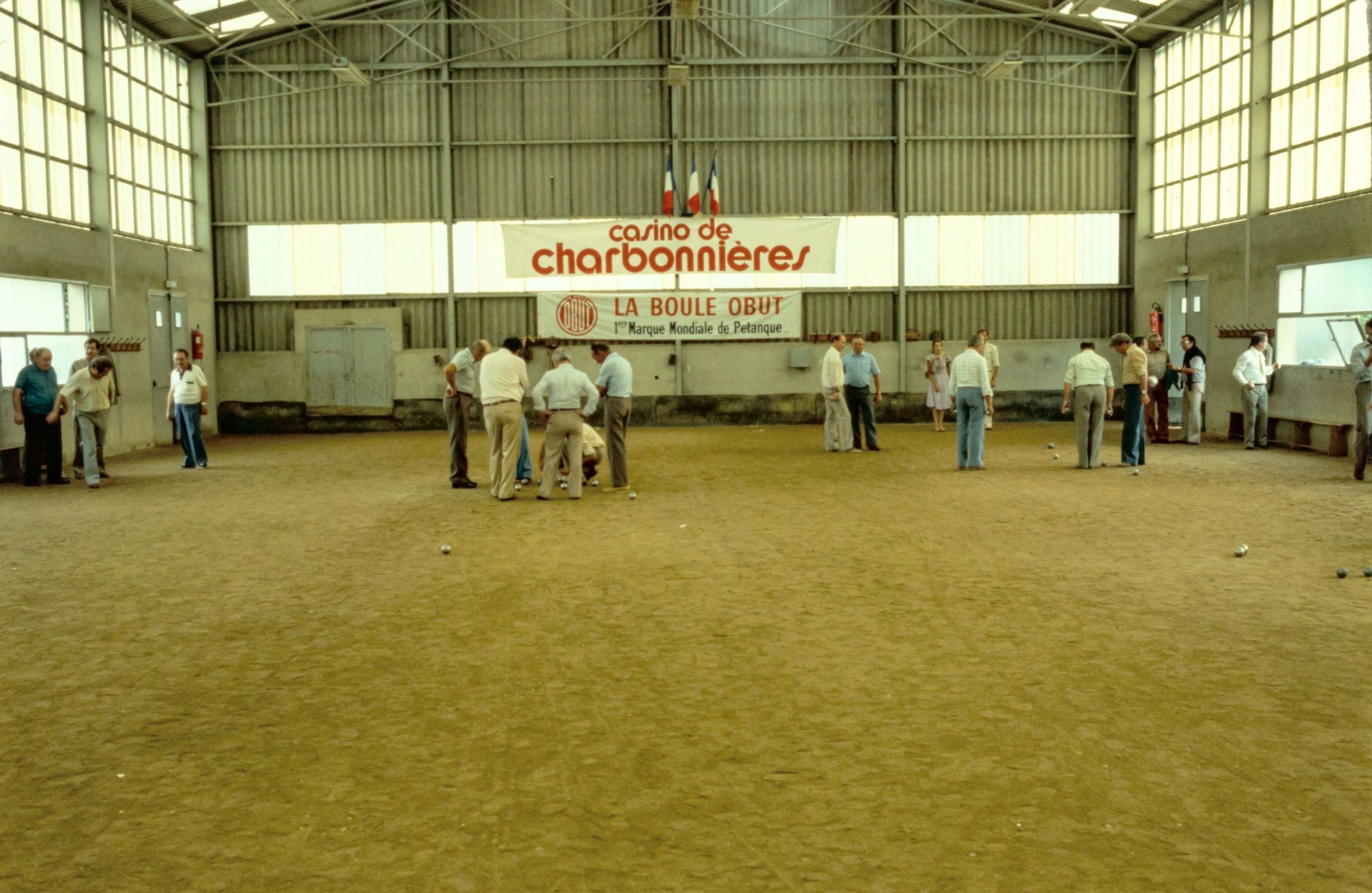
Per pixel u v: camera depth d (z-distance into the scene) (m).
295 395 23.78
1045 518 10.30
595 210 23.55
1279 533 9.33
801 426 23.86
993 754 4.39
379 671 5.66
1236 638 6.04
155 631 6.51
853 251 23.83
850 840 3.65
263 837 3.73
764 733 4.67
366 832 3.76
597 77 23.25
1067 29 23.16
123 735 4.74
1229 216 20.23
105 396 14.04
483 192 23.52
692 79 23.33
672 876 3.42
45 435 14.22
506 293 23.62
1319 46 17.45
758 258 23.34
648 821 3.82
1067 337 24.03
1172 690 5.15
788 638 6.19
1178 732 4.60
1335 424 15.73
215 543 9.54
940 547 8.90
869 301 23.94
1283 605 6.79
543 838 3.70
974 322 23.95
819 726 4.75
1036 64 23.44
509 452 12.07
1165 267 22.36
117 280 19.03
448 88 23.22
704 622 6.58
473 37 23.17
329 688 5.38
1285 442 17.72
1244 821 3.75
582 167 23.47
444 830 3.77
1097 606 6.81
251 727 4.83
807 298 23.94
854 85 23.47
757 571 8.07
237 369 23.77
